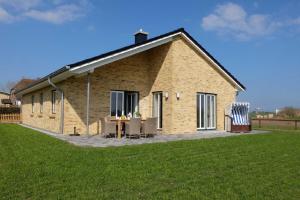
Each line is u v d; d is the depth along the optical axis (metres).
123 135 15.81
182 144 12.13
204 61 19.16
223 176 7.43
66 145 11.64
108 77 17.45
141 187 6.43
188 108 18.17
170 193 6.08
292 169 8.29
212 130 19.59
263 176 7.49
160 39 16.97
